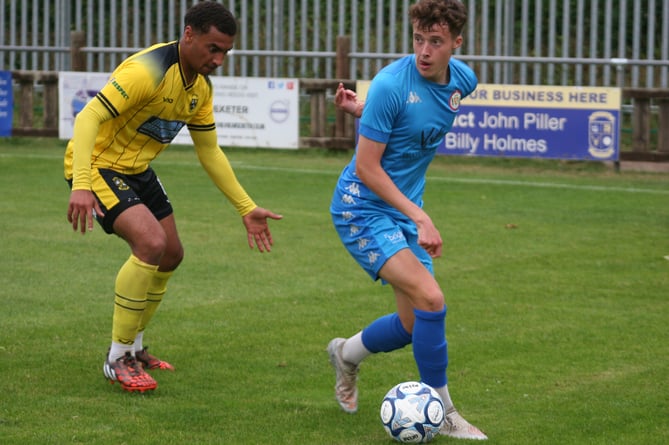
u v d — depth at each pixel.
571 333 13.94
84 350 12.64
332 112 40.88
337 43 36.78
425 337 9.50
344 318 14.66
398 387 9.52
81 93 36.12
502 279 17.58
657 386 11.43
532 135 32.50
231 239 20.97
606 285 17.20
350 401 10.36
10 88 37.03
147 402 10.57
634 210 25.72
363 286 16.92
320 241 20.95
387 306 15.47
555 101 32.22
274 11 39.81
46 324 13.94
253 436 9.53
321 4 45.28
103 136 10.96
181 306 15.28
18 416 9.96
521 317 14.86
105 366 11.09
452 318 14.75
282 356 12.60
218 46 10.65
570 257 19.67
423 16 9.27
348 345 10.28
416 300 9.48
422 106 9.55
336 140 36.19
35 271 17.48
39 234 20.97
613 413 10.41
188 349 12.85
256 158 35.94
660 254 20.06
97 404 10.44
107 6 45.81
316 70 39.81
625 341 13.54
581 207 26.17
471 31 38.62
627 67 42.44
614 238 21.81
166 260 11.52
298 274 17.81
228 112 35.06
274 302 15.64
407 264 9.53
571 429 9.88
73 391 10.90
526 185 30.33
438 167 34.84
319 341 13.35
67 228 21.75
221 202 25.94
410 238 10.08
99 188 10.83
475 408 10.61
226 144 35.25
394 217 9.90
